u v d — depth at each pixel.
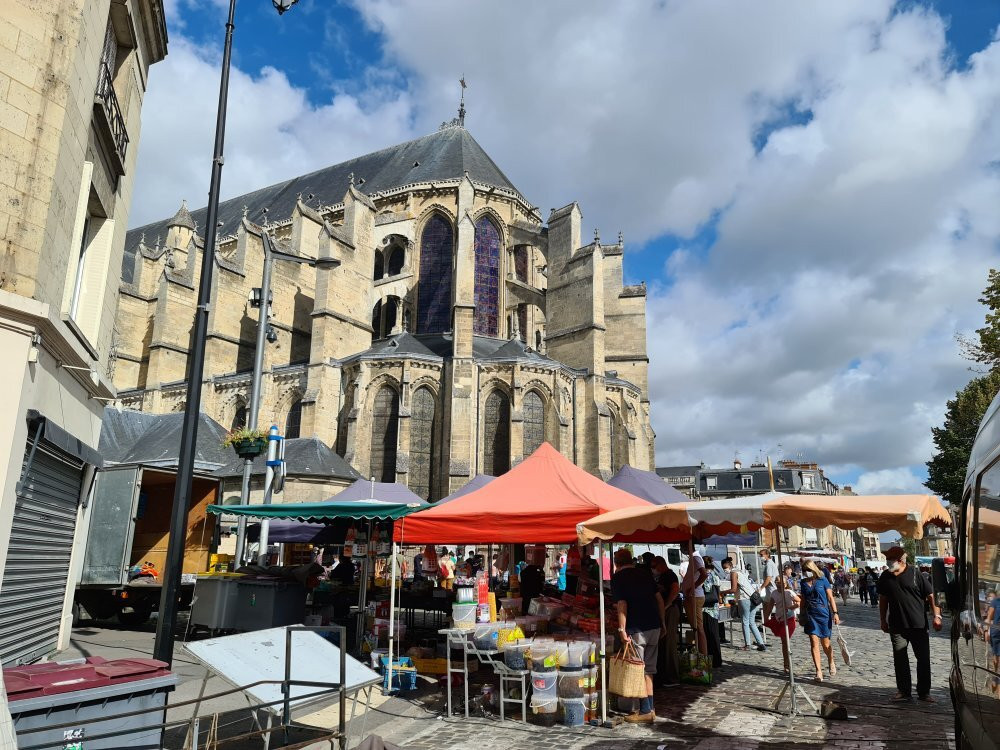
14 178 9.52
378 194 53.00
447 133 59.53
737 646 17.56
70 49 10.27
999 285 23.78
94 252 13.54
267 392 42.19
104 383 13.63
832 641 18.92
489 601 13.64
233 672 6.51
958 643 6.30
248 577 14.62
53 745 4.72
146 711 5.15
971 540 5.90
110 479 16.92
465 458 38.03
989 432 5.48
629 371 47.62
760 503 9.19
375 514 11.66
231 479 29.72
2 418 9.17
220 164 10.48
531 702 9.47
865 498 8.93
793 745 7.98
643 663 9.32
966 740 5.97
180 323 45.66
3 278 9.34
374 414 39.47
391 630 11.37
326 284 40.88
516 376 39.69
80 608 18.28
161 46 15.50
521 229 50.81
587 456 41.28
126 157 14.30
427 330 49.62
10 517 9.36
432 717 9.67
